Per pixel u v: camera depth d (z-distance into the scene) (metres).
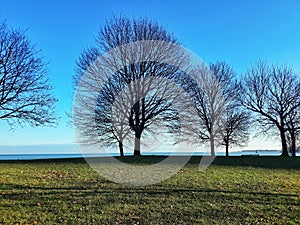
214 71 36.09
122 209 10.31
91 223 9.14
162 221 9.42
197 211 10.26
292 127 38.31
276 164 21.98
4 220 9.03
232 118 39.28
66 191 12.32
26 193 11.84
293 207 10.77
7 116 26.84
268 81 38.72
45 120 27.80
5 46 27.03
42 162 21.59
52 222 9.09
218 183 14.34
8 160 23.84
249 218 9.74
